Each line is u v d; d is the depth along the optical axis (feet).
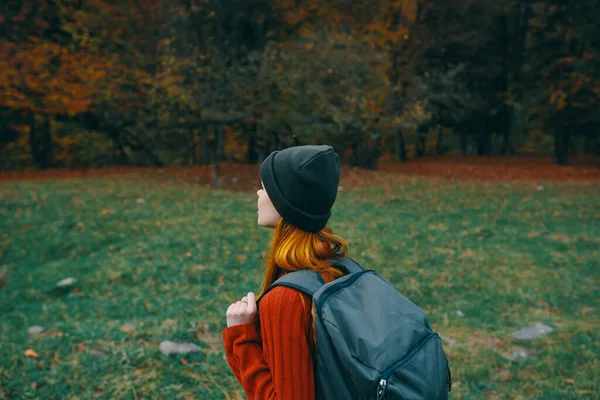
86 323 18.28
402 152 88.28
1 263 27.17
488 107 90.63
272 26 65.57
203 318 18.52
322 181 4.58
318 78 55.31
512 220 34.88
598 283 22.57
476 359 15.44
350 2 68.49
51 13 64.64
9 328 18.15
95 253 27.99
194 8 57.16
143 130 70.95
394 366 3.89
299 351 4.16
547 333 17.33
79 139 78.28
